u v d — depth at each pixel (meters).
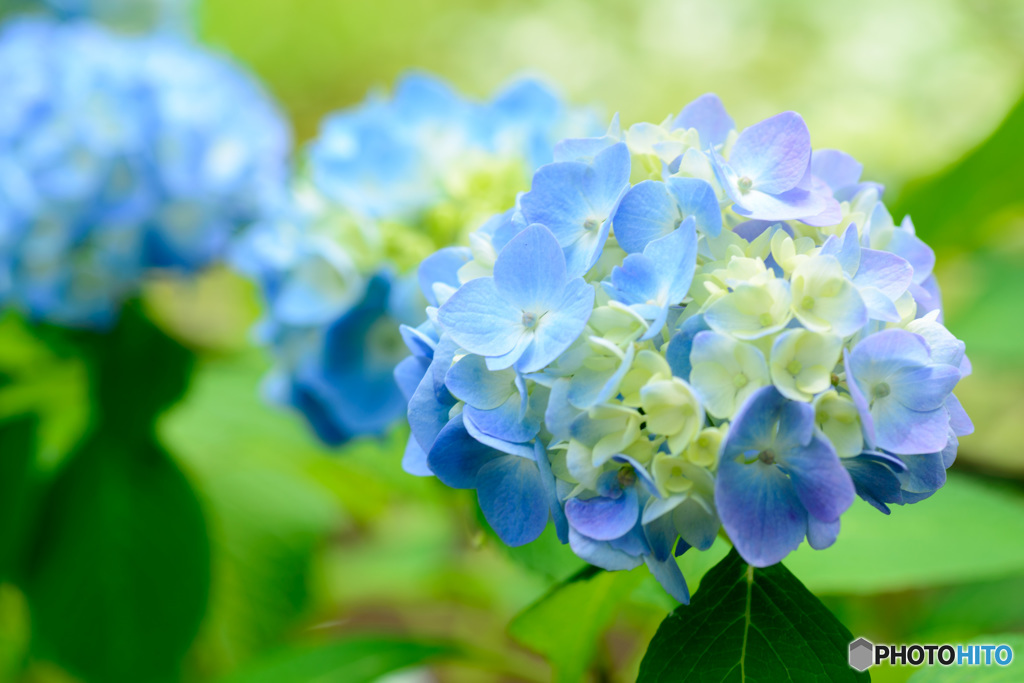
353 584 1.34
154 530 1.02
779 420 0.62
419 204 0.82
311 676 0.83
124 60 0.99
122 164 0.93
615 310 0.63
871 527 0.78
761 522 0.63
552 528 0.75
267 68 2.35
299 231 0.86
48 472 1.12
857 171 0.68
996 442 1.26
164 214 0.97
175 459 1.07
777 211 0.64
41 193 0.90
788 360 0.62
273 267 0.88
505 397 0.65
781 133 0.65
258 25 2.29
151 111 0.94
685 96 2.11
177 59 1.05
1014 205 1.03
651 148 0.67
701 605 0.67
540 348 0.64
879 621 1.06
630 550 0.63
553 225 0.65
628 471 0.64
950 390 0.63
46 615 1.00
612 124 0.67
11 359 1.11
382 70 2.50
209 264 1.02
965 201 1.03
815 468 0.62
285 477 1.24
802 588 0.67
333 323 0.84
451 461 0.65
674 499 0.63
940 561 0.76
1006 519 0.78
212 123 0.99
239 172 0.99
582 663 0.72
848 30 2.02
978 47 1.89
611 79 2.21
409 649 0.84
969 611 1.06
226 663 1.12
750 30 2.13
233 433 1.19
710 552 0.74
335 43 2.41
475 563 1.29
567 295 0.64
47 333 1.03
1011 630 1.01
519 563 0.75
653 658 0.67
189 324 1.44
